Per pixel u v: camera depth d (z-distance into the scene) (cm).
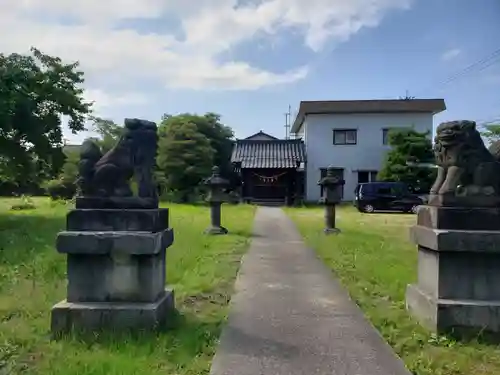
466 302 463
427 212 514
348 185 3369
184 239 1135
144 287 477
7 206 2228
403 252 1017
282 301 604
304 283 713
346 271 793
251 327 491
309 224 1677
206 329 482
